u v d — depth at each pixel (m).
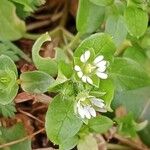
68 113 0.05
